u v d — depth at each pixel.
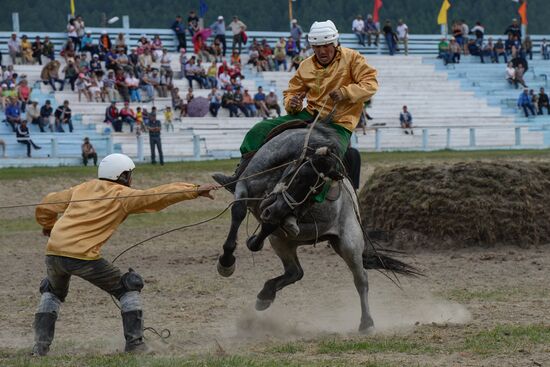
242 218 11.53
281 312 14.00
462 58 63.16
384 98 55.25
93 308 14.44
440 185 20.83
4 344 11.73
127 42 56.09
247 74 54.50
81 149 41.44
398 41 63.34
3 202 32.03
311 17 97.38
